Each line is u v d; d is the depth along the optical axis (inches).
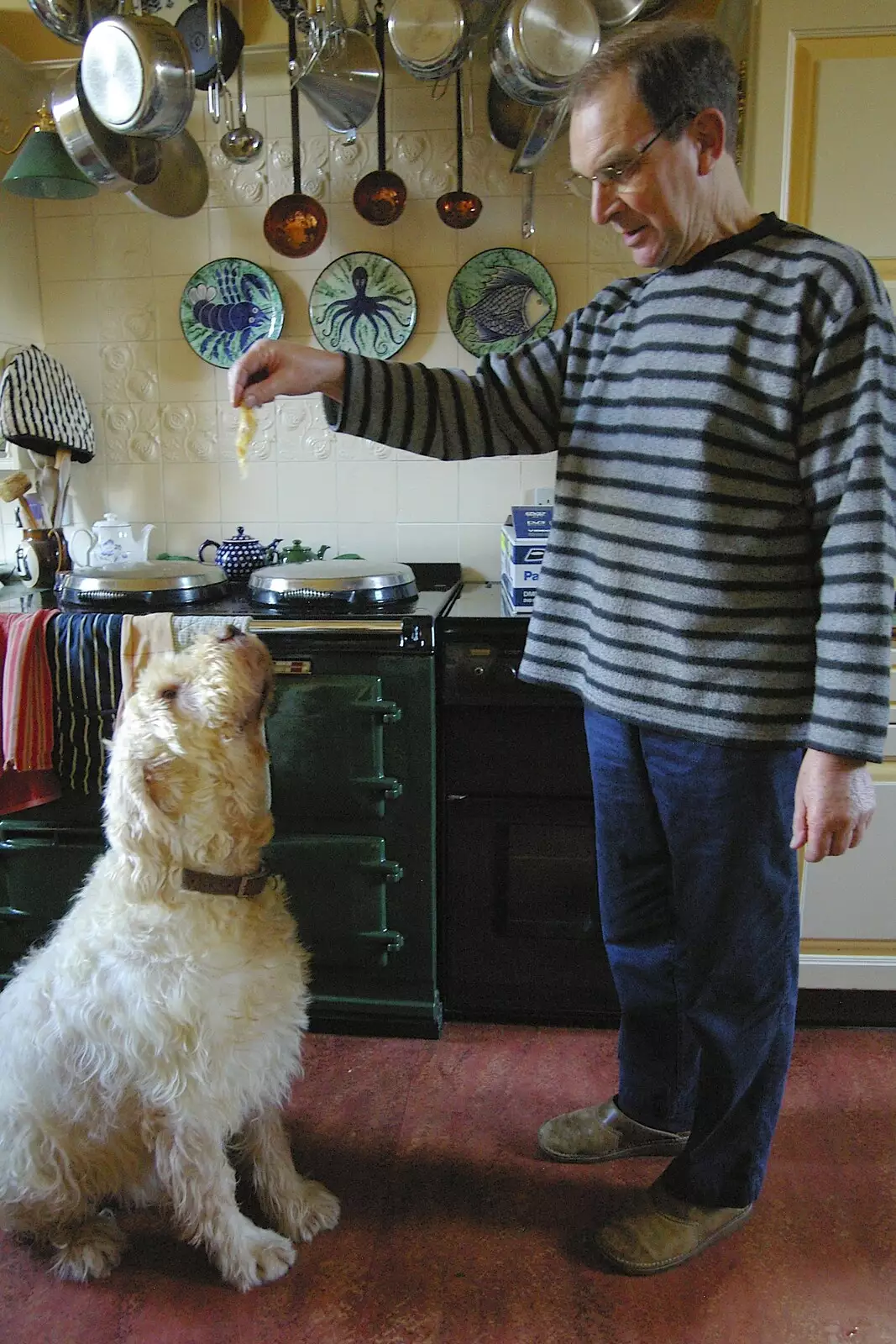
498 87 84.1
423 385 54.7
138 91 65.1
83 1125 51.4
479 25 72.2
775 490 43.7
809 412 41.9
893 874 73.9
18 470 96.6
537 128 72.6
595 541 49.7
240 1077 51.6
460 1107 68.7
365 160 90.1
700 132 43.1
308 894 75.4
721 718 45.1
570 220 89.7
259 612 73.7
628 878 56.7
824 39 66.9
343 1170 62.4
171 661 51.1
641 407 46.6
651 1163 63.4
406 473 95.6
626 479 47.7
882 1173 61.9
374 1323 51.3
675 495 45.3
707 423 43.7
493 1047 76.1
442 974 79.0
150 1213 60.0
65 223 94.7
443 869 76.7
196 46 78.7
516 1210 59.0
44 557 91.1
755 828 46.6
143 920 50.1
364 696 71.6
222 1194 52.2
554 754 73.7
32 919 78.3
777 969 49.8
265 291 93.0
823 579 42.4
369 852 74.2
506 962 77.6
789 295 42.0
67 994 50.4
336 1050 75.9
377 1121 67.2
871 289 41.0
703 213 44.3
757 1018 50.4
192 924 50.1
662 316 45.9
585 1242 56.4
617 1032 78.2
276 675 72.1
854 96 67.6
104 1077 49.8
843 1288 53.3
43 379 90.2
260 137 77.3
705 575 44.8
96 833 75.9
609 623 48.6
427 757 72.7
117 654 71.5
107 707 72.4
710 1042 51.4
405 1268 54.7
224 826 50.4
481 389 55.0
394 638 70.9
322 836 74.8
